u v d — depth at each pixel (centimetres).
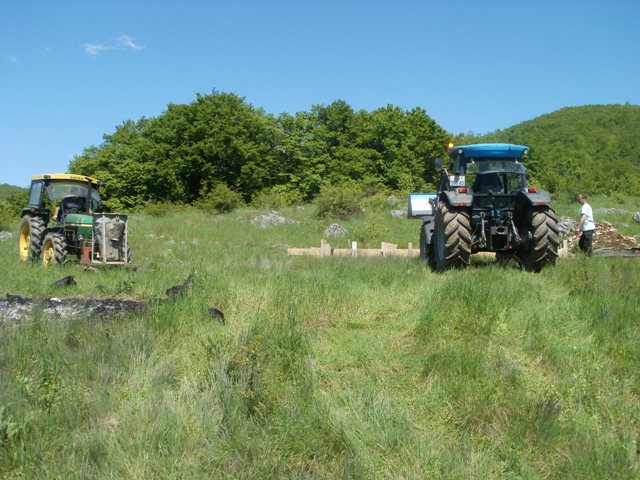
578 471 342
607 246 1371
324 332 563
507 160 976
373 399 413
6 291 790
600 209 2519
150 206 3291
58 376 430
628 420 396
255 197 4084
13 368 441
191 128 4175
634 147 7644
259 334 495
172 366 466
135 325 534
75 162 4531
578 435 376
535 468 354
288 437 370
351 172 4275
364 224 2180
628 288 682
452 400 416
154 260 1274
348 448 361
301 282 699
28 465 334
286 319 552
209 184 4238
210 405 398
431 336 526
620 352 484
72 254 1216
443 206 921
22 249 1361
